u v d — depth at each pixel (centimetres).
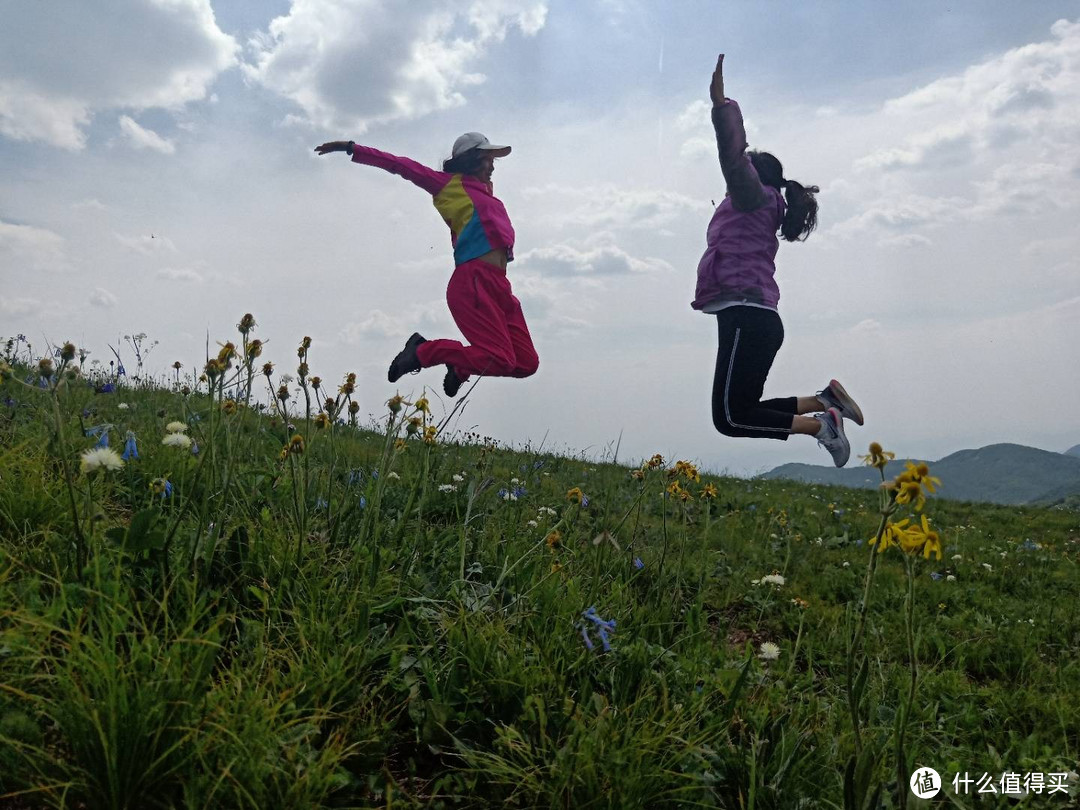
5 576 187
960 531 869
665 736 195
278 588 229
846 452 502
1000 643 404
